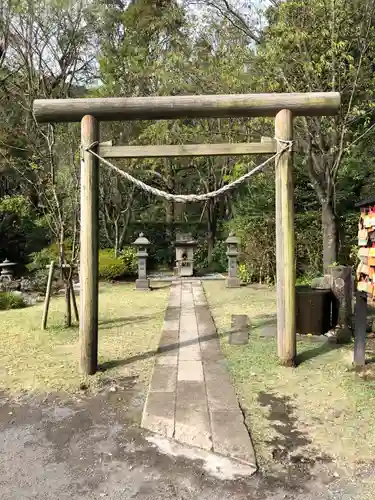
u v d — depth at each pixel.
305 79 6.01
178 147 3.47
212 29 8.69
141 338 4.43
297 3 5.70
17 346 4.14
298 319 4.35
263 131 7.21
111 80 10.00
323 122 6.34
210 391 2.85
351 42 5.76
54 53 5.63
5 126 8.18
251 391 2.88
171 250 13.67
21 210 10.88
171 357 3.69
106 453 2.14
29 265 9.88
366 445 2.16
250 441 2.16
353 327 4.39
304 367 3.36
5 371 3.41
